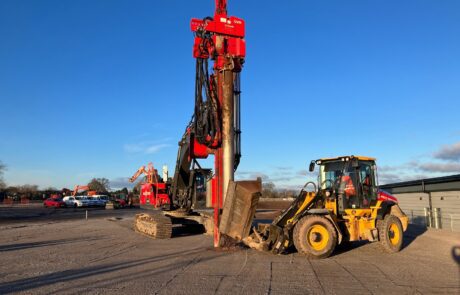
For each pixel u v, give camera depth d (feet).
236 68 41.37
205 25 40.93
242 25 42.19
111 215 116.37
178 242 47.44
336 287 24.54
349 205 40.04
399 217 45.42
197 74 41.52
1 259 35.06
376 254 38.60
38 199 311.88
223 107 40.91
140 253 38.27
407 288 24.54
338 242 36.35
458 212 69.92
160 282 25.52
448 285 25.43
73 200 179.73
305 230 35.55
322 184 42.16
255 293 22.90
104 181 376.68
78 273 28.55
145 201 66.90
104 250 40.68
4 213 129.18
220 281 25.82
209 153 47.60
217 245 40.83
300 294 22.80
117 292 22.99
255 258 35.04
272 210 132.77
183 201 57.16
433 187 79.05
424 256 37.55
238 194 37.63
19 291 23.40
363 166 42.11
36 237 54.39
